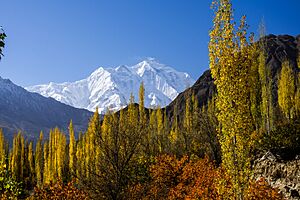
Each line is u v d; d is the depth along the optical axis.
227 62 17.06
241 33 17.31
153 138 41.62
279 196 22.16
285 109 44.44
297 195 22.95
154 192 26.80
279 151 28.38
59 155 56.31
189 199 24.42
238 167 16.91
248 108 17.03
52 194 24.02
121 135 21.73
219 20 17.52
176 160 32.78
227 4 17.38
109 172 21.52
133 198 22.81
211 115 38.84
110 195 21.27
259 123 34.69
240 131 16.84
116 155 21.55
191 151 40.06
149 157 34.09
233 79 16.97
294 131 30.67
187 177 30.03
